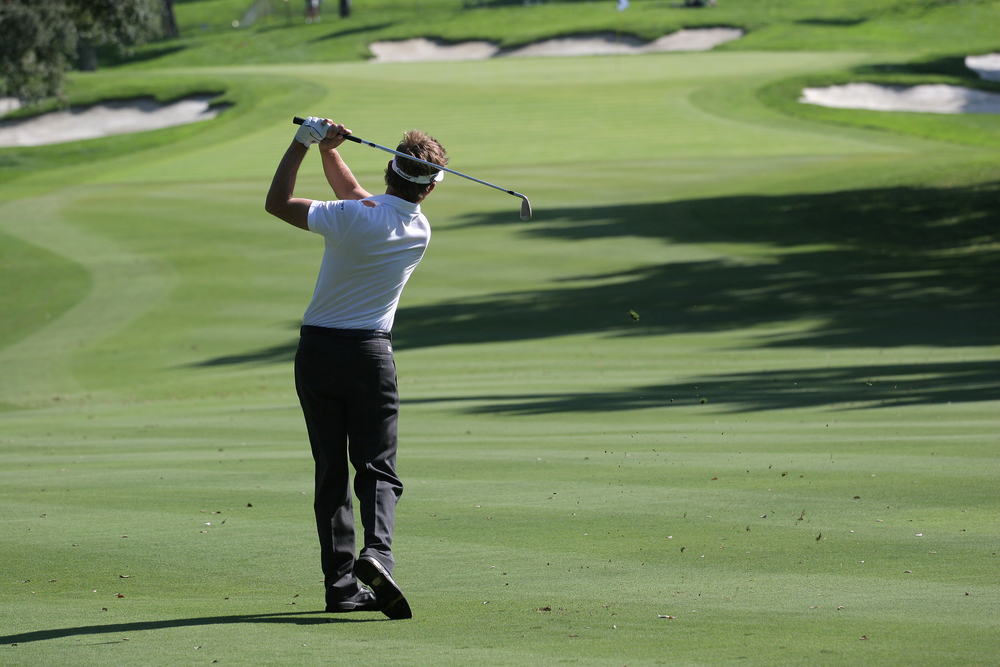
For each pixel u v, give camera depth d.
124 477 26.61
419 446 30.70
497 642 13.05
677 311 76.69
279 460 29.00
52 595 16.11
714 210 122.69
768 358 55.91
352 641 13.24
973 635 12.70
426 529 19.84
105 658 12.60
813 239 106.81
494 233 115.25
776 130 185.62
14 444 36.78
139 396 58.06
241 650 12.87
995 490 21.42
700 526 19.44
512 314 79.25
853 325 66.25
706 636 13.04
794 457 26.11
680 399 41.12
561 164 161.38
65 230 128.25
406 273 15.59
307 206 15.16
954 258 93.69
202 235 121.31
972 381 41.50
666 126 190.75
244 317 84.31
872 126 189.38
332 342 15.14
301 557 18.33
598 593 15.41
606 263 98.62
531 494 22.78
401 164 15.45
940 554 16.86
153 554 18.55
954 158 146.00
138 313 87.75
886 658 11.89
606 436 31.59
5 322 88.31
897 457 25.55
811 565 16.53
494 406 41.84
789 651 12.27
